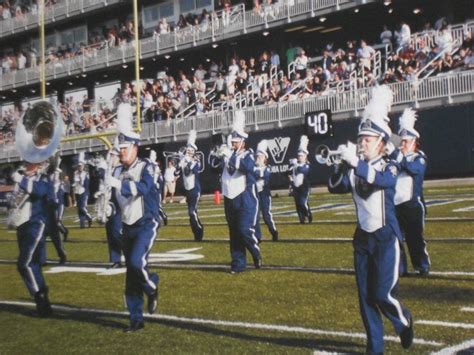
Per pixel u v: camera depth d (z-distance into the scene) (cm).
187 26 3353
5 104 4684
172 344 527
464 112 2139
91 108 3722
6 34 4459
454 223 1227
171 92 3281
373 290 448
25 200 641
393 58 2442
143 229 581
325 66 2702
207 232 1422
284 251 1034
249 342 520
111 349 521
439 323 545
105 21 4050
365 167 439
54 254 1227
